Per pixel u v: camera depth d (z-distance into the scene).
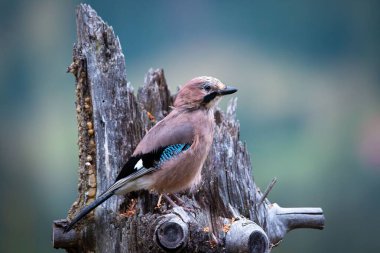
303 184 15.20
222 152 8.23
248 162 8.45
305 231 13.52
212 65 18.02
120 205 7.82
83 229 7.81
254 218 8.15
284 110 17.09
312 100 17.44
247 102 17.27
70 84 17.64
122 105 8.15
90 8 8.42
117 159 7.99
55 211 15.33
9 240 13.58
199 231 7.09
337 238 13.88
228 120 8.84
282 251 13.34
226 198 8.04
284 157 16.17
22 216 13.94
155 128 7.89
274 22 18.30
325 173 15.39
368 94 17.58
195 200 8.02
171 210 7.43
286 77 17.86
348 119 17.06
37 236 14.02
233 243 7.19
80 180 8.18
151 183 7.73
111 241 7.62
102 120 8.06
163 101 9.33
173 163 7.73
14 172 14.52
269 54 18.16
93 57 8.23
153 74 9.31
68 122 17.23
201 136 7.91
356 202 14.60
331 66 18.02
